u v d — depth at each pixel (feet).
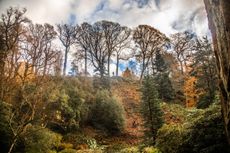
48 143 71.20
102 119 110.01
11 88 74.13
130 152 64.08
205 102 93.91
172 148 39.96
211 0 25.99
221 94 27.99
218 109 35.47
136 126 115.44
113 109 110.83
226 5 22.57
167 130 47.11
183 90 150.51
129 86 160.86
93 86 133.90
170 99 141.18
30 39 79.71
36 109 73.31
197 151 33.27
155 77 144.56
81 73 144.87
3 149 61.98
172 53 190.90
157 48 179.01
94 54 168.86
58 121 93.25
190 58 170.81
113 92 144.87
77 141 89.81
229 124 26.61
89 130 103.60
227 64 24.00
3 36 78.07
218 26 25.02
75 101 101.60
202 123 34.99
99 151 80.48
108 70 167.63
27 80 77.56
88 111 108.58
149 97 74.74
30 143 64.95
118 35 176.24
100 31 172.45
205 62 104.88
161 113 73.46
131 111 128.77
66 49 169.58
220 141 31.32
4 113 64.54
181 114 108.27
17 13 80.38
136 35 179.63
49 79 76.95
